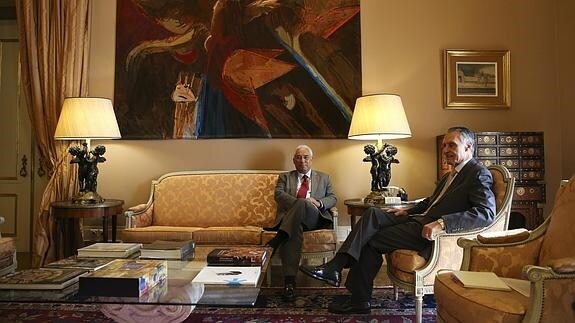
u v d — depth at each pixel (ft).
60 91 11.68
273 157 12.01
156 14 12.09
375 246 7.80
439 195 8.43
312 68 11.97
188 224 11.09
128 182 12.07
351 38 11.98
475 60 11.94
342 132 11.90
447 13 12.03
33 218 13.20
